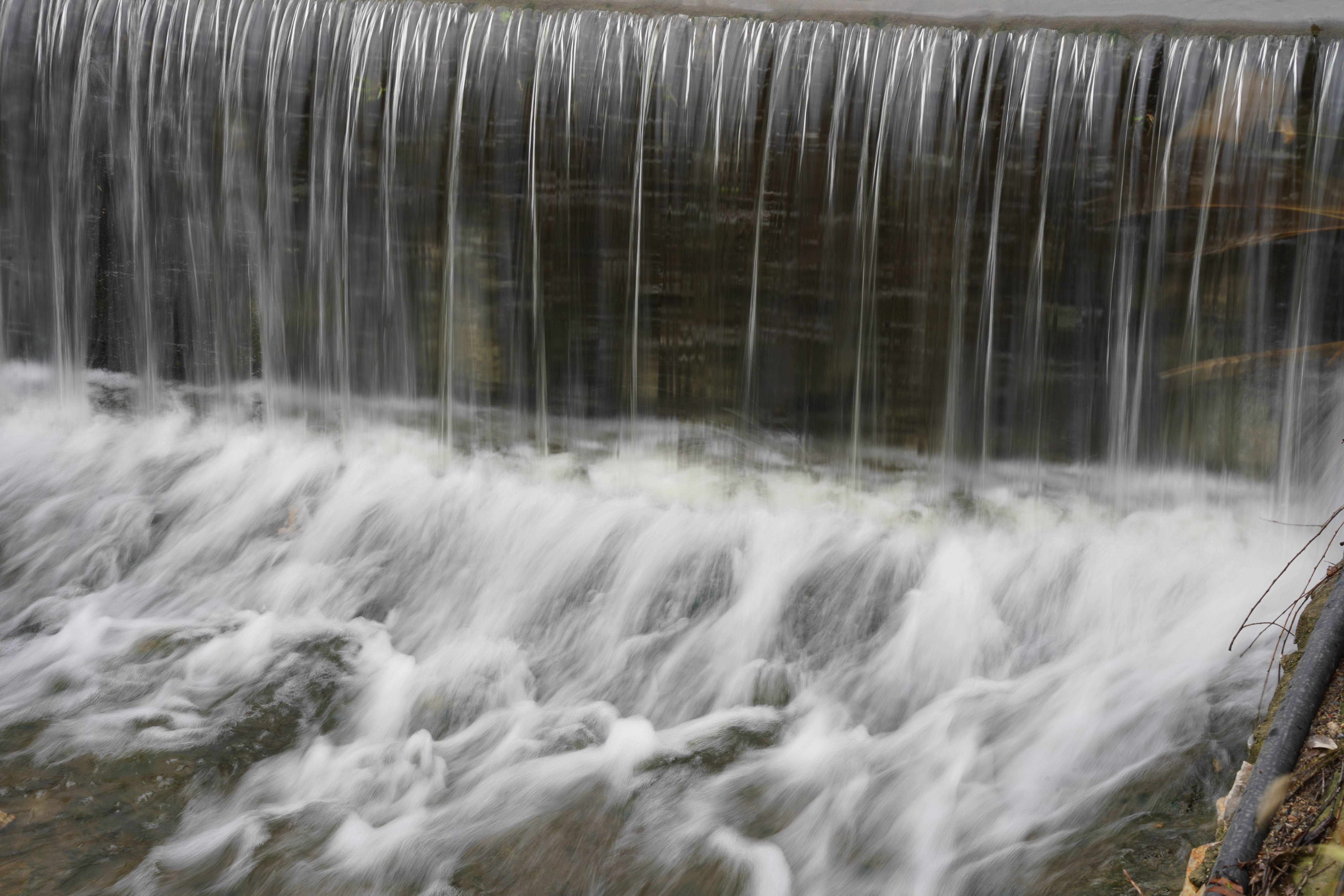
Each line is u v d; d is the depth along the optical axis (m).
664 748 5.04
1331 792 2.97
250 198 7.23
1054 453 6.24
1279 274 5.68
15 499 7.05
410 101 6.76
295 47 6.93
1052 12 6.11
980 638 5.69
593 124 6.48
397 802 4.66
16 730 5.05
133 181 7.44
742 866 4.29
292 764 4.89
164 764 4.84
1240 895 2.79
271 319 7.39
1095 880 3.98
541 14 6.50
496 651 5.76
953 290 6.16
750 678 5.51
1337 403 5.71
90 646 5.74
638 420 6.87
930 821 4.47
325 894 4.15
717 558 6.29
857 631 5.80
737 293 6.51
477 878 4.24
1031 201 5.93
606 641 5.84
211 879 4.21
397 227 6.96
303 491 7.11
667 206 6.48
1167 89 5.65
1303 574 5.63
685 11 6.46
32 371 7.85
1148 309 5.92
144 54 7.22
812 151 6.19
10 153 7.61
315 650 5.73
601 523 6.60
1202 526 6.02
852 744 5.02
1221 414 5.94
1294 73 5.44
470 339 7.00
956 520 6.35
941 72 5.95
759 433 6.70
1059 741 4.85
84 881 4.19
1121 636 5.59
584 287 6.74
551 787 4.77
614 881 4.21
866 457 6.55
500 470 7.06
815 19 6.21
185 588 6.29
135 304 7.66
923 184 6.06
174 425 7.73
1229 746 4.54
